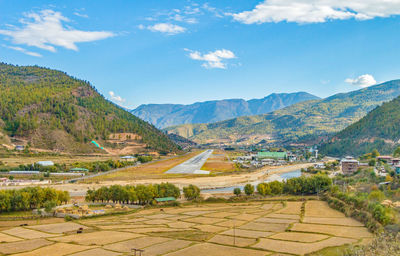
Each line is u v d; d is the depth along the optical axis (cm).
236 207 16912
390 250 7825
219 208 16650
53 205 15412
